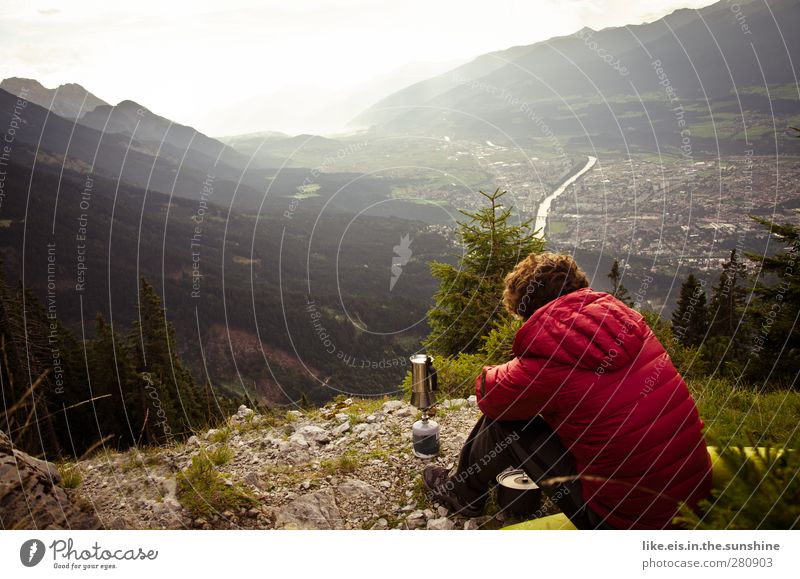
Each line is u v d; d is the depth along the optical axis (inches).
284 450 154.6
